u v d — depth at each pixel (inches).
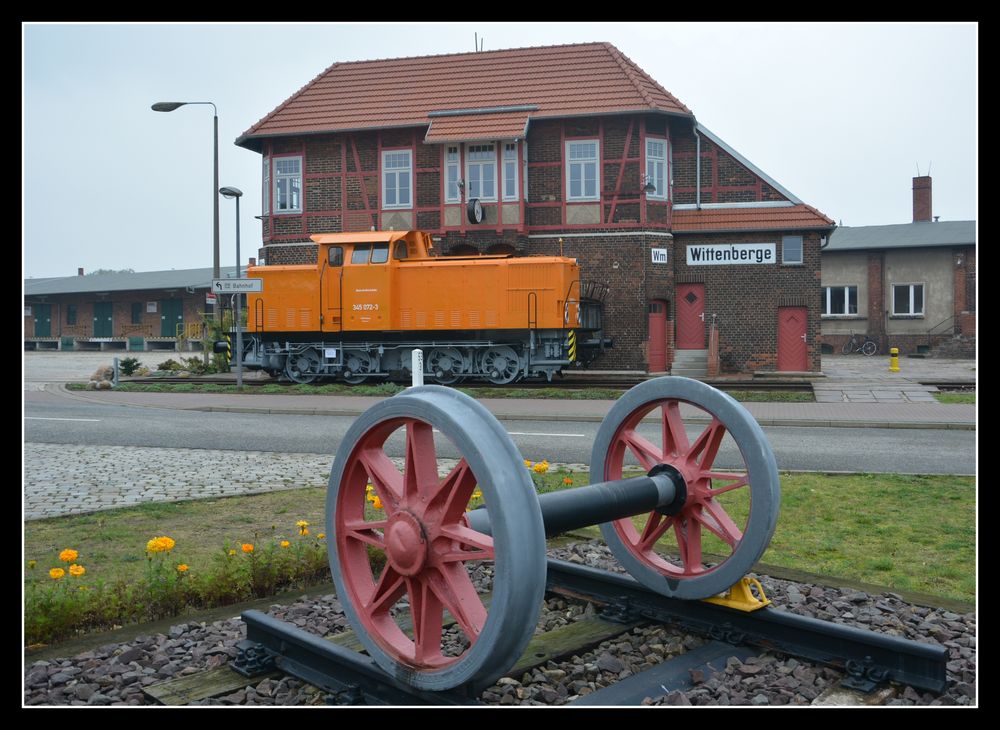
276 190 1157.1
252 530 288.0
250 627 171.6
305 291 958.4
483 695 153.0
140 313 2218.3
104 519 305.1
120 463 442.0
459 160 1097.4
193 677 160.6
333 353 946.1
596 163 1078.4
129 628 191.0
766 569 226.7
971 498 331.3
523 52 1152.8
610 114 1054.4
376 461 153.4
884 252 1731.1
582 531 284.7
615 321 1074.7
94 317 2273.6
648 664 169.2
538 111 1077.1
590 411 674.2
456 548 138.6
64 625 187.5
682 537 189.3
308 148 1141.1
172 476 400.5
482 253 1104.8
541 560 129.0
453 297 917.2
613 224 1072.8
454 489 137.6
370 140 1125.1
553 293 890.1
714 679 156.0
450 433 134.2
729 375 1075.3
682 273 1101.1
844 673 159.2
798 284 1077.1
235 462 445.1
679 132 1109.1
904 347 1724.9
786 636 168.9
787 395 777.6
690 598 183.2
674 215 1111.0
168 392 904.9
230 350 1031.0
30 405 772.0
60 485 376.8
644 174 1065.5
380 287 929.5
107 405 773.9
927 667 150.5
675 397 187.8
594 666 166.4
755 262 1086.4
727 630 177.2
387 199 1123.9
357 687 150.1
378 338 943.0
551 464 425.7
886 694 149.4
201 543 271.0
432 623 143.2
